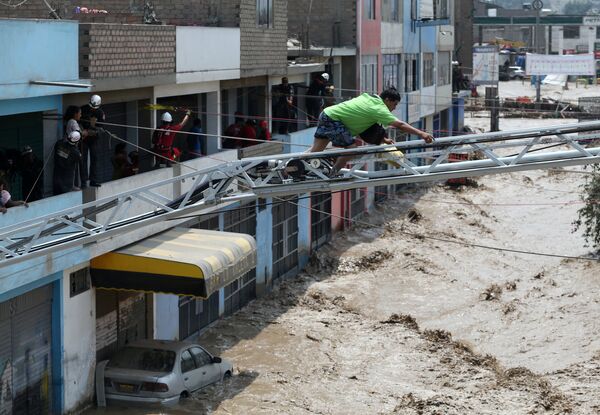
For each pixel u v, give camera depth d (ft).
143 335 164.04
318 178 104.68
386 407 150.71
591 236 256.32
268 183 105.81
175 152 168.96
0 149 147.43
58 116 141.18
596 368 167.22
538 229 298.76
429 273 238.07
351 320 199.31
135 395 143.43
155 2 198.49
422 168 102.89
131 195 109.19
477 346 185.78
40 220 108.78
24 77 129.90
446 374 167.12
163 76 165.58
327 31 279.28
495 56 552.00
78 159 136.67
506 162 102.22
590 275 226.17
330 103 243.19
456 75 479.82
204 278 141.49
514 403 152.76
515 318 200.23
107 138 169.99
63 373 139.95
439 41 402.72
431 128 408.26
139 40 156.56
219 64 188.34
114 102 157.99
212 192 107.24
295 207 233.96
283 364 169.17
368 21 289.94
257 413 144.97
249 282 207.00
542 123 556.92
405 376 165.89
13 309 130.31
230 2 196.65
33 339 135.33
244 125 203.92
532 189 369.30
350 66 280.10
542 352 178.60
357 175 104.83
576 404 150.92
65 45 138.62
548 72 633.61
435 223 300.20
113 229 109.19
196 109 196.03
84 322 144.56
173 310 171.42
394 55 329.93
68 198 135.33
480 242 279.08
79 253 138.51
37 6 194.08
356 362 172.45
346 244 264.11
